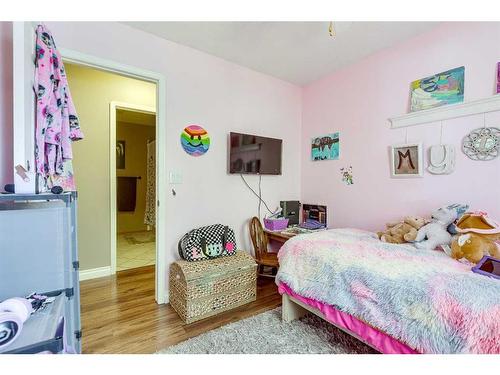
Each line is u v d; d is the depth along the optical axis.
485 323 0.90
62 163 1.25
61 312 0.83
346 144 2.54
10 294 0.85
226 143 2.47
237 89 2.53
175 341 1.58
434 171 1.84
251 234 2.53
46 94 1.05
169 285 2.11
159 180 2.08
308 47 2.18
